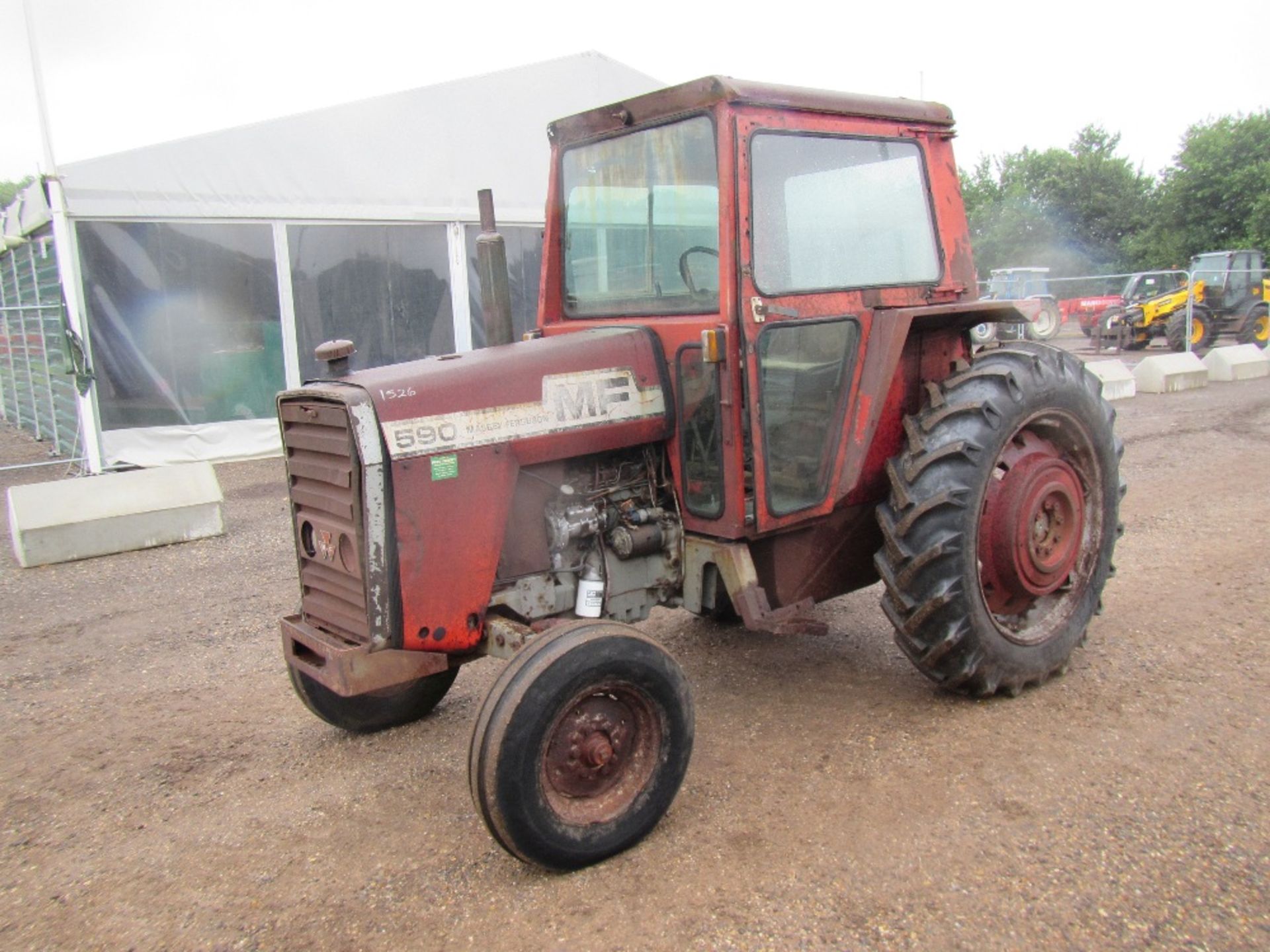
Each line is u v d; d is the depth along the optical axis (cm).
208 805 323
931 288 378
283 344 1018
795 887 257
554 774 270
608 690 276
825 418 344
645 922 246
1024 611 375
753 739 345
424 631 286
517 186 1119
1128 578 495
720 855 275
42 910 268
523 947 240
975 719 349
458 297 1101
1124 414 1065
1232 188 3778
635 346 326
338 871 280
